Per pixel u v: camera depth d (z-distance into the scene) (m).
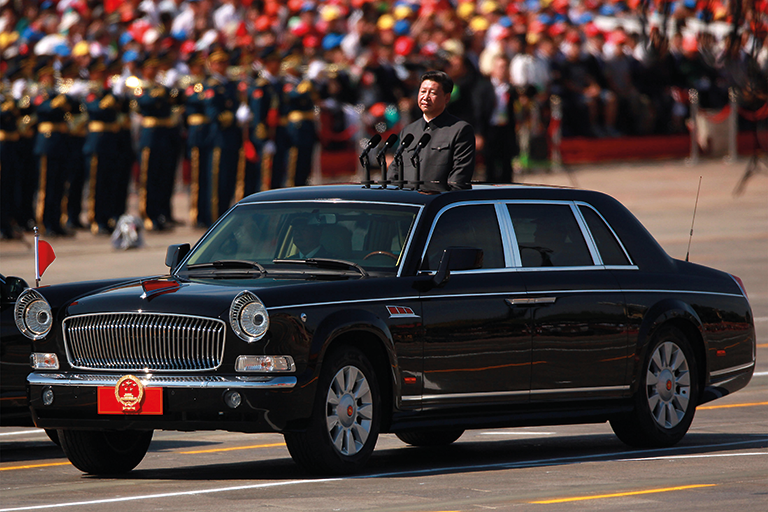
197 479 28.92
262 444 34.72
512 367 30.66
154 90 83.38
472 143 35.47
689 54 108.44
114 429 28.22
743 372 35.16
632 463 30.36
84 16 92.19
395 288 29.23
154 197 84.56
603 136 110.00
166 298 28.22
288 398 27.22
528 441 34.97
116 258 73.19
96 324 28.59
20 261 72.62
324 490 26.70
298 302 27.77
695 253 76.12
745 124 115.06
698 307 33.88
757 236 83.06
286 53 87.19
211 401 27.27
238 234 31.73
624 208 33.91
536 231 32.03
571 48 107.44
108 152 83.06
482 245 31.12
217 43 84.75
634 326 32.50
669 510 24.56
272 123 85.19
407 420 29.38
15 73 82.81
